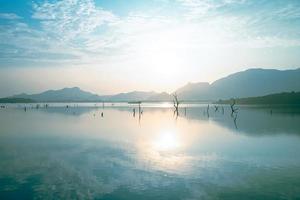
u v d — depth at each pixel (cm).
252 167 2309
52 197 1631
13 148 3194
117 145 3422
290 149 3095
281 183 1877
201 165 2386
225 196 1653
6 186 1820
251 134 4462
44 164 2423
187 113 12119
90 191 1741
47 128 5403
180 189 1777
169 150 3081
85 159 2619
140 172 2169
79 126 5872
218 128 5494
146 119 8312
